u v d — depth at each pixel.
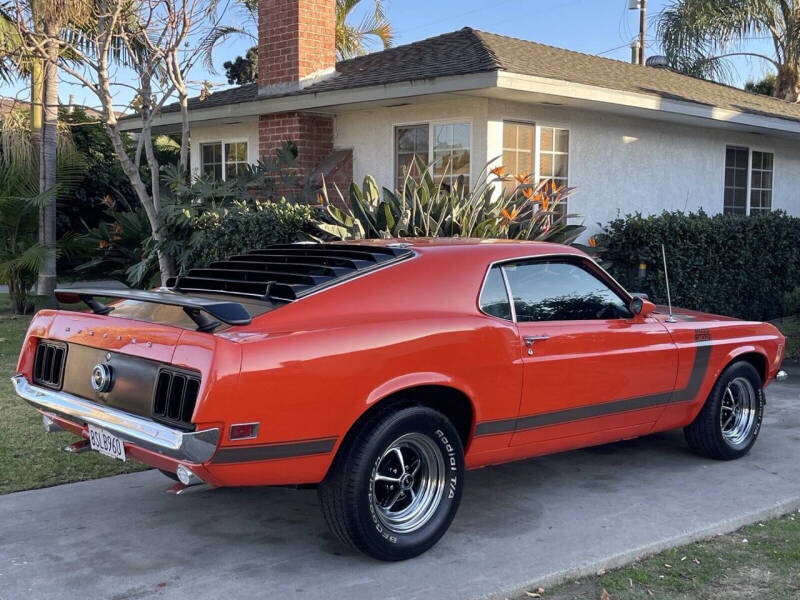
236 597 3.80
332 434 3.92
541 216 8.96
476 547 4.43
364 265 4.41
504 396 4.60
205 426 3.60
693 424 6.00
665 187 12.48
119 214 13.69
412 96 9.69
